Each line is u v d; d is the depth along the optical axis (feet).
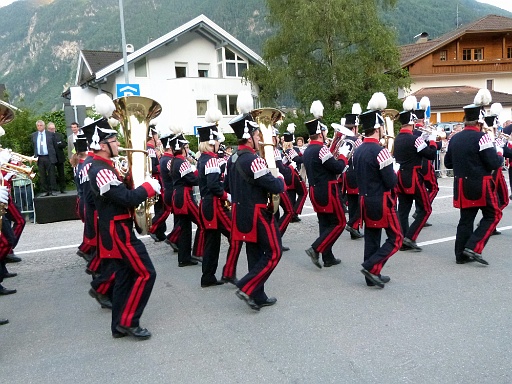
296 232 27.99
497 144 24.81
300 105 84.84
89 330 15.34
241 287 15.85
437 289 17.35
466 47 110.22
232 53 95.81
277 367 12.32
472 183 19.21
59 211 35.50
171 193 23.62
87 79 90.74
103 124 13.46
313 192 20.44
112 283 16.61
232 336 14.30
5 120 15.12
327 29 78.79
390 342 13.33
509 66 108.99
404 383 11.23
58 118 48.98
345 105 78.18
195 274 20.88
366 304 16.24
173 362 12.90
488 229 19.45
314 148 20.35
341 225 20.25
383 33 79.87
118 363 12.99
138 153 14.06
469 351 12.59
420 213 22.71
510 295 16.43
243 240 16.14
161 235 26.86
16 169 18.92
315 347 13.29
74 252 25.79
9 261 23.93
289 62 83.05
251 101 16.42
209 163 18.11
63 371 12.69
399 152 22.66
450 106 98.68
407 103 24.71
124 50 44.62
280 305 16.60
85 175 17.61
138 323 14.48
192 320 15.70
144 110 14.08
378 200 17.37
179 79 89.97
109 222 13.85
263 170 15.31
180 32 89.66
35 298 18.71
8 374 12.64
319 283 18.78
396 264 20.70
